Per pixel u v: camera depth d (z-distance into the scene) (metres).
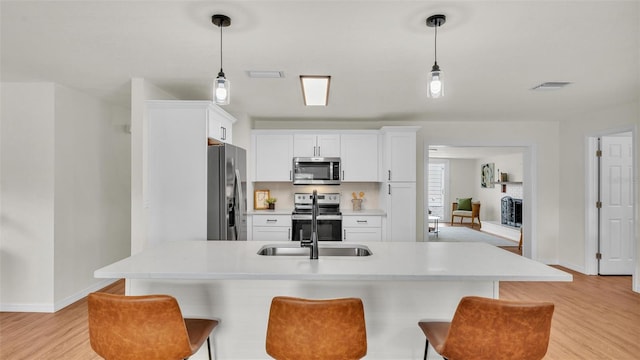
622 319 3.18
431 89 1.96
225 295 2.02
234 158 3.52
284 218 4.89
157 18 2.00
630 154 4.77
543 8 1.88
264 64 2.77
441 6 1.86
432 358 2.02
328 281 2.00
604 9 1.89
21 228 3.33
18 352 2.52
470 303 1.42
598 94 3.69
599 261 4.73
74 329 2.92
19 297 3.32
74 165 3.58
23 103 3.32
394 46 2.40
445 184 11.30
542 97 3.83
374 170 5.13
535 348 1.41
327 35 2.23
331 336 1.42
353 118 5.16
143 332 1.45
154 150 3.25
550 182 5.34
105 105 4.04
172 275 1.74
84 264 3.73
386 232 4.89
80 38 2.28
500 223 9.00
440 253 2.24
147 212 3.23
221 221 3.26
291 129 5.27
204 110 3.25
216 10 1.91
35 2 1.82
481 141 5.36
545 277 1.70
